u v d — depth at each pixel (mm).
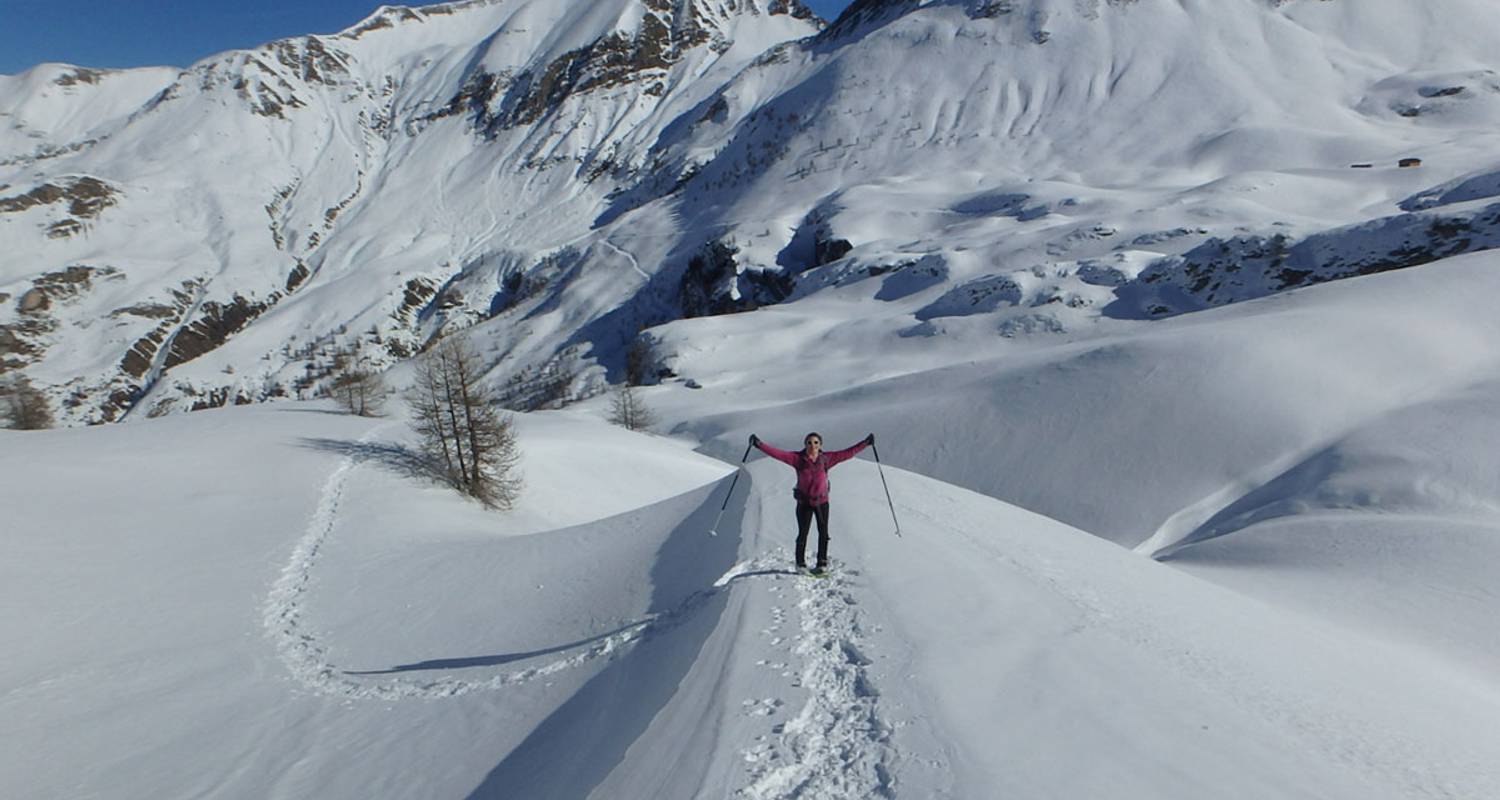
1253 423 57969
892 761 5781
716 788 5605
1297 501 44719
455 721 13820
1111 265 133000
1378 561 29453
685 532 20719
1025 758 5664
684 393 134125
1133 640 9375
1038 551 15320
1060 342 119000
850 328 148250
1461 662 19250
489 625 20672
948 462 69312
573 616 18359
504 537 37969
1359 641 16719
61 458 42656
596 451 63219
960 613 9391
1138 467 59219
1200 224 148750
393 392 83938
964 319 135375
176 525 36094
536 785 9336
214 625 25188
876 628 8852
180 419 61969
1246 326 69125
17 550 29844
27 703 18859
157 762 15461
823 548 11781
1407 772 6844
